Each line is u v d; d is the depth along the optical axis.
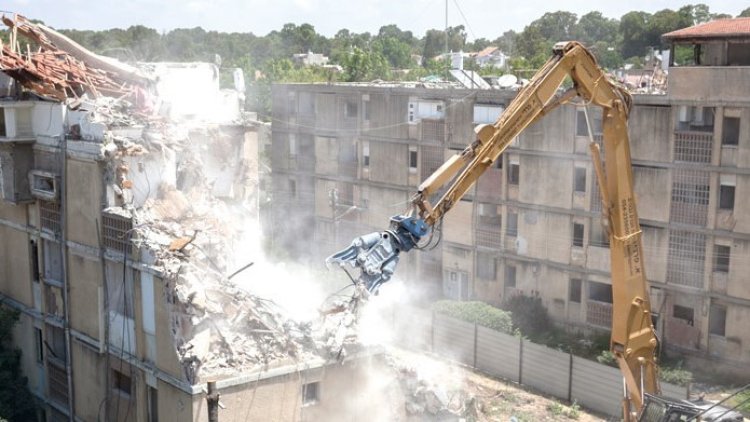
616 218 20.41
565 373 32.72
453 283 45.62
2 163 27.03
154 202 24.44
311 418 21.30
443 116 45.12
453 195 18.67
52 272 27.08
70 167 25.06
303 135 53.78
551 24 126.25
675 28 100.50
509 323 38.19
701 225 36.25
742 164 34.88
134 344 22.83
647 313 20.86
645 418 19.61
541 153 40.69
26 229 27.72
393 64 118.38
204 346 20.19
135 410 23.03
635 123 37.53
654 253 37.72
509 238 42.66
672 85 36.28
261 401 20.38
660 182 37.22
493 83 52.56
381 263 17.53
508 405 32.06
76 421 26.06
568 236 40.25
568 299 40.59
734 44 36.16
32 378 28.41
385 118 48.25
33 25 28.47
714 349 36.19
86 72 28.14
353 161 50.72
